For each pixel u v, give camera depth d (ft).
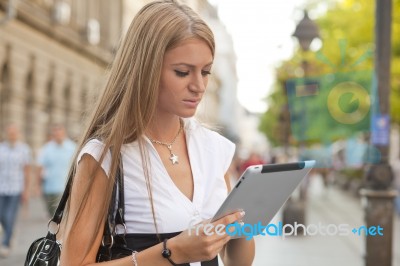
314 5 70.38
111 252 6.14
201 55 6.03
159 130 6.48
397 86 56.03
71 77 88.17
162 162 6.33
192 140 6.63
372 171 19.58
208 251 5.70
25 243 31.12
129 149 6.18
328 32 66.85
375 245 19.35
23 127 72.90
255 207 6.13
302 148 58.08
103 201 6.02
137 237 6.12
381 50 19.74
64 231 6.15
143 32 6.09
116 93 6.27
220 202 6.60
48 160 34.96
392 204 19.38
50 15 79.10
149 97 6.03
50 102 81.05
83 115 7.02
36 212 48.73
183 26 5.98
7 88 68.18
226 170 6.81
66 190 6.45
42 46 77.00
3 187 27.68
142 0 8.68
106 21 107.04
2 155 27.55
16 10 66.74
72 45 87.51
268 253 29.81
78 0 93.66
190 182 6.48
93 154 6.02
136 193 6.13
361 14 59.00
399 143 67.87
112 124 6.17
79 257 5.91
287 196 6.40
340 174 103.09
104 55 102.22
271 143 230.48
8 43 67.15
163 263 5.73
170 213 6.15
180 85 6.03
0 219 27.48
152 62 5.98
